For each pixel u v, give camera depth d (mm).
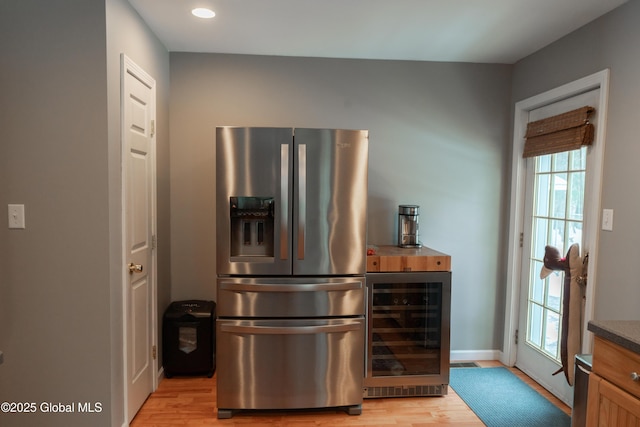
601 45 2307
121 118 2143
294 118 3166
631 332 1423
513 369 3195
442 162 3264
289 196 2430
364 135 2449
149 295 2656
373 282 2631
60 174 1983
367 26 2561
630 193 2080
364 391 2703
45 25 1941
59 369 2027
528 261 3082
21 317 2010
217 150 2398
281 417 2508
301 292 2457
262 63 3129
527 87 3045
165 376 2959
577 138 2441
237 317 2457
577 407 1707
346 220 2469
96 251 2006
